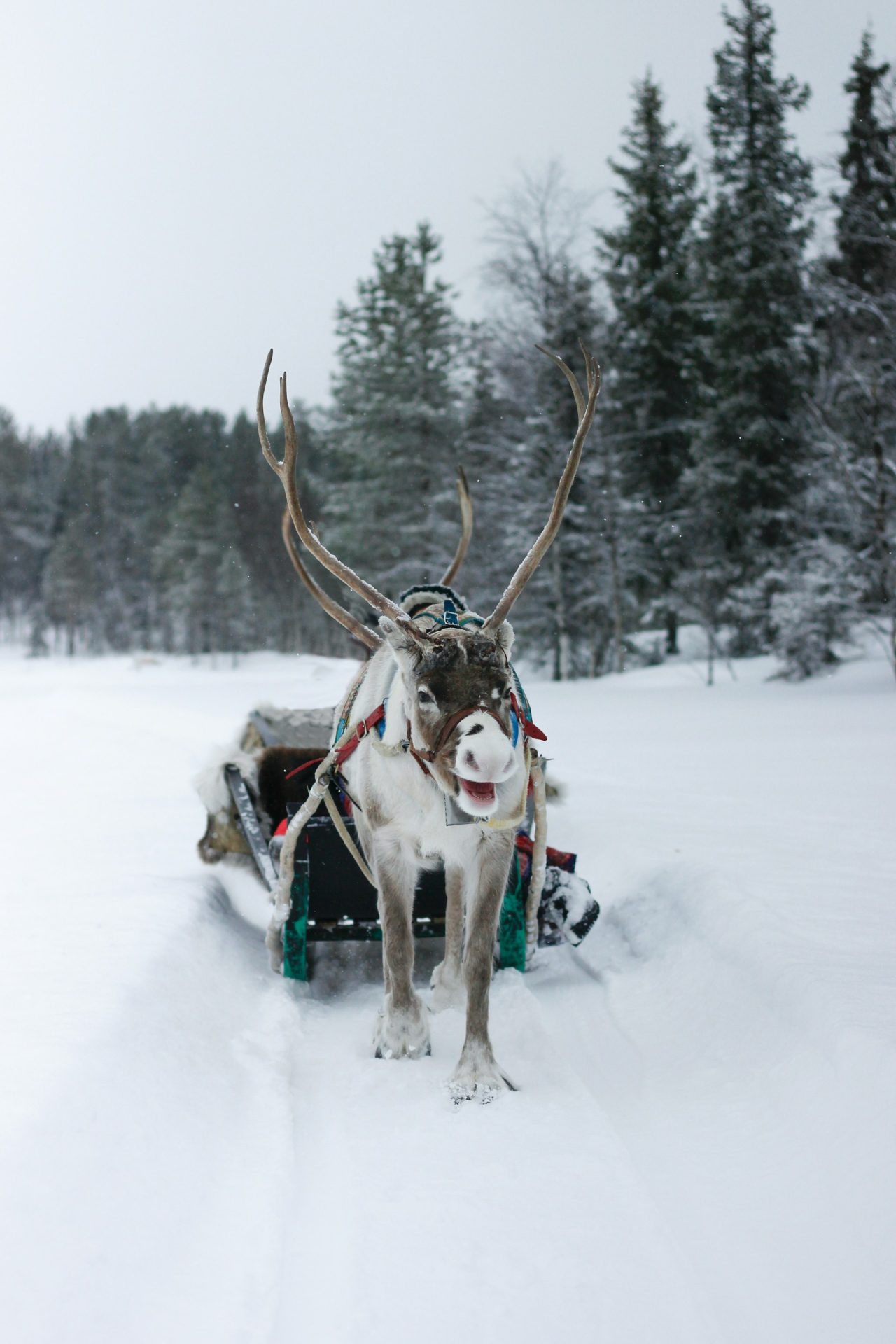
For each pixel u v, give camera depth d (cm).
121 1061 336
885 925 476
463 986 474
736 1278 256
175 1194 284
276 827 568
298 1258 267
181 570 8000
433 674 359
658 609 3791
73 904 535
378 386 4541
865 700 2103
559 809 814
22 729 1736
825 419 2700
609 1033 427
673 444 3988
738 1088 356
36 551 10506
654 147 4088
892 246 2641
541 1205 291
